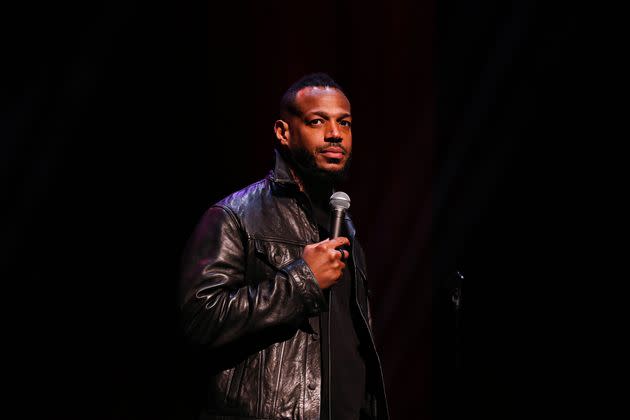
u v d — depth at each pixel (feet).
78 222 18.38
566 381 20.66
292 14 16.76
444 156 20.70
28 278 18.10
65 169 18.29
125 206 18.51
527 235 21.06
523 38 20.67
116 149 18.44
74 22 18.10
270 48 16.74
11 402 17.67
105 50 18.15
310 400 9.04
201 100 18.16
